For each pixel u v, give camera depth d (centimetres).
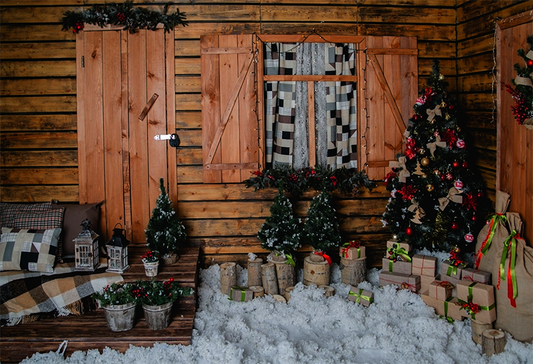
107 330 373
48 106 485
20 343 360
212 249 497
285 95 491
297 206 496
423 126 438
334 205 501
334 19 491
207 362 351
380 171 498
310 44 491
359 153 497
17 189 489
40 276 408
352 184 488
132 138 488
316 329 401
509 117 421
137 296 373
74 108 486
